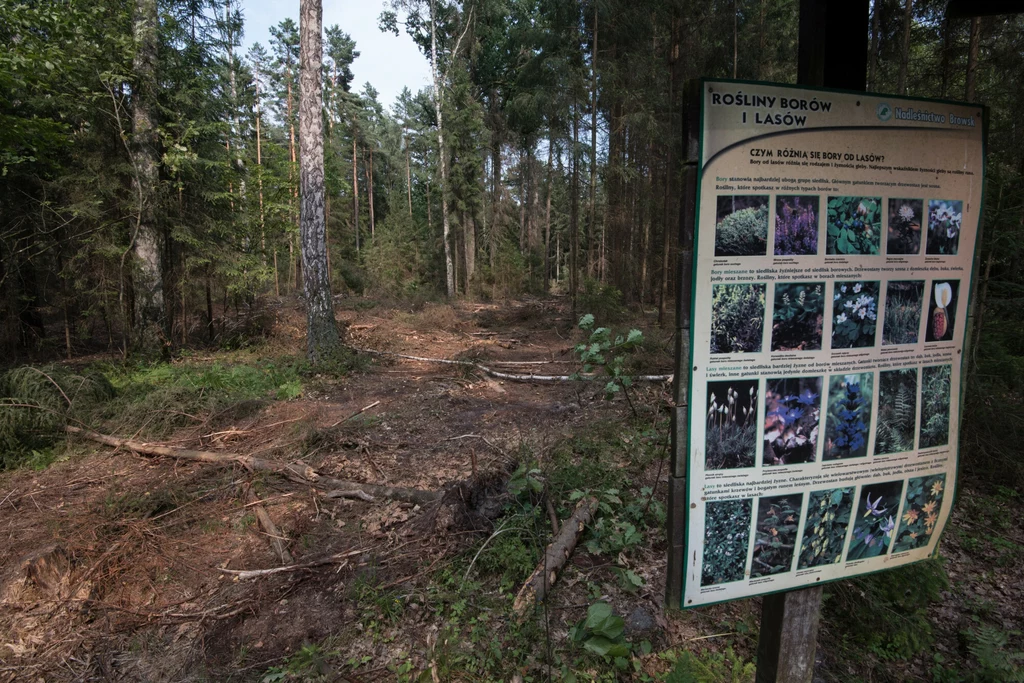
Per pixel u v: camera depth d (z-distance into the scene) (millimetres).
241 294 13555
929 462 2006
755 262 1729
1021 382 5820
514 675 2871
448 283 26109
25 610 3553
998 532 4133
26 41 7883
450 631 3195
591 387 8055
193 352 12289
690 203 1678
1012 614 3316
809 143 1731
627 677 2867
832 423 1863
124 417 6645
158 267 11375
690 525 1800
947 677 2861
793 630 2031
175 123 11469
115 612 3559
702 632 3164
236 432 6367
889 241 1851
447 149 25875
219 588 3783
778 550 1888
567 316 17547
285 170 16156
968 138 1908
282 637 3307
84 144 10773
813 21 1860
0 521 4598
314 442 6055
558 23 16219
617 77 15047
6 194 10344
